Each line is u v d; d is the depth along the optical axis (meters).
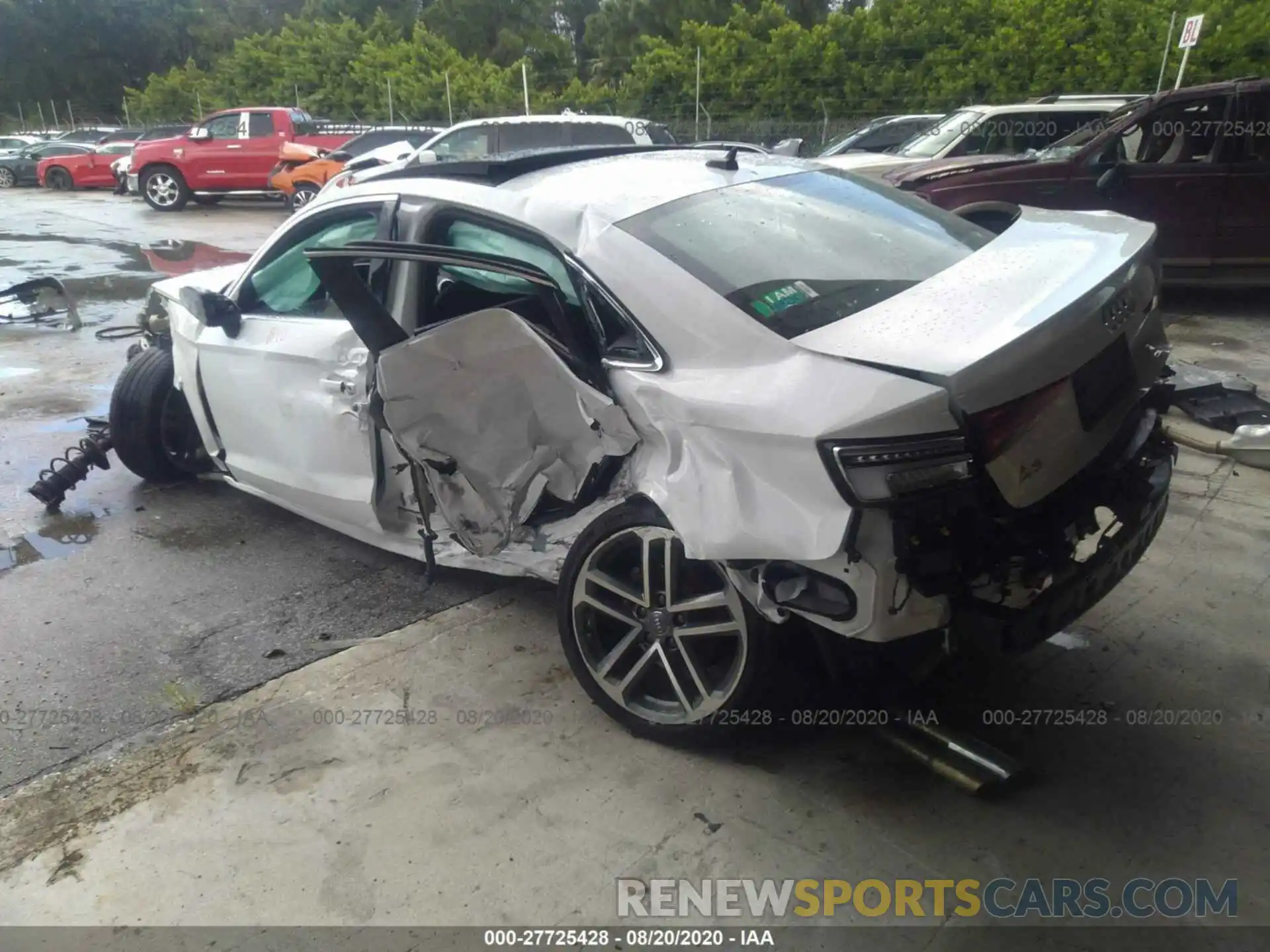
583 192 2.93
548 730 2.82
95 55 51.19
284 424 3.63
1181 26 18.67
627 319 2.54
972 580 2.19
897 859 2.32
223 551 4.03
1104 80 19.09
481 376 2.59
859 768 2.62
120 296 9.46
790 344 2.28
